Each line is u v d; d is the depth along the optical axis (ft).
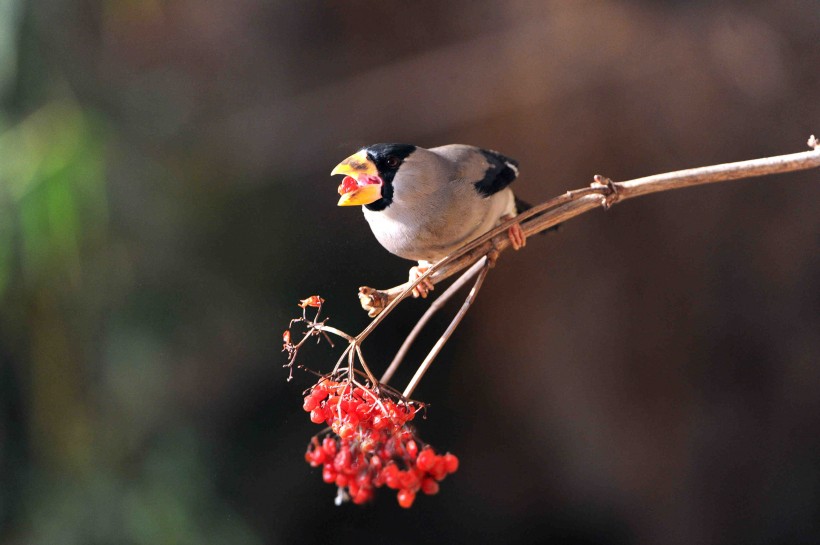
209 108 39.70
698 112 40.09
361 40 42.01
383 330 41.63
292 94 41.83
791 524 39.27
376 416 12.89
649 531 41.34
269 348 36.83
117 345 30.96
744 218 39.78
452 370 43.65
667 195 40.32
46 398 29.53
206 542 31.30
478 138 42.52
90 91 31.45
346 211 40.50
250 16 40.83
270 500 38.19
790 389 39.73
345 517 41.06
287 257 38.93
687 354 40.63
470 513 43.29
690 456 40.73
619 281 40.98
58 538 28.78
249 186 38.86
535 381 42.70
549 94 41.52
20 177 27.30
